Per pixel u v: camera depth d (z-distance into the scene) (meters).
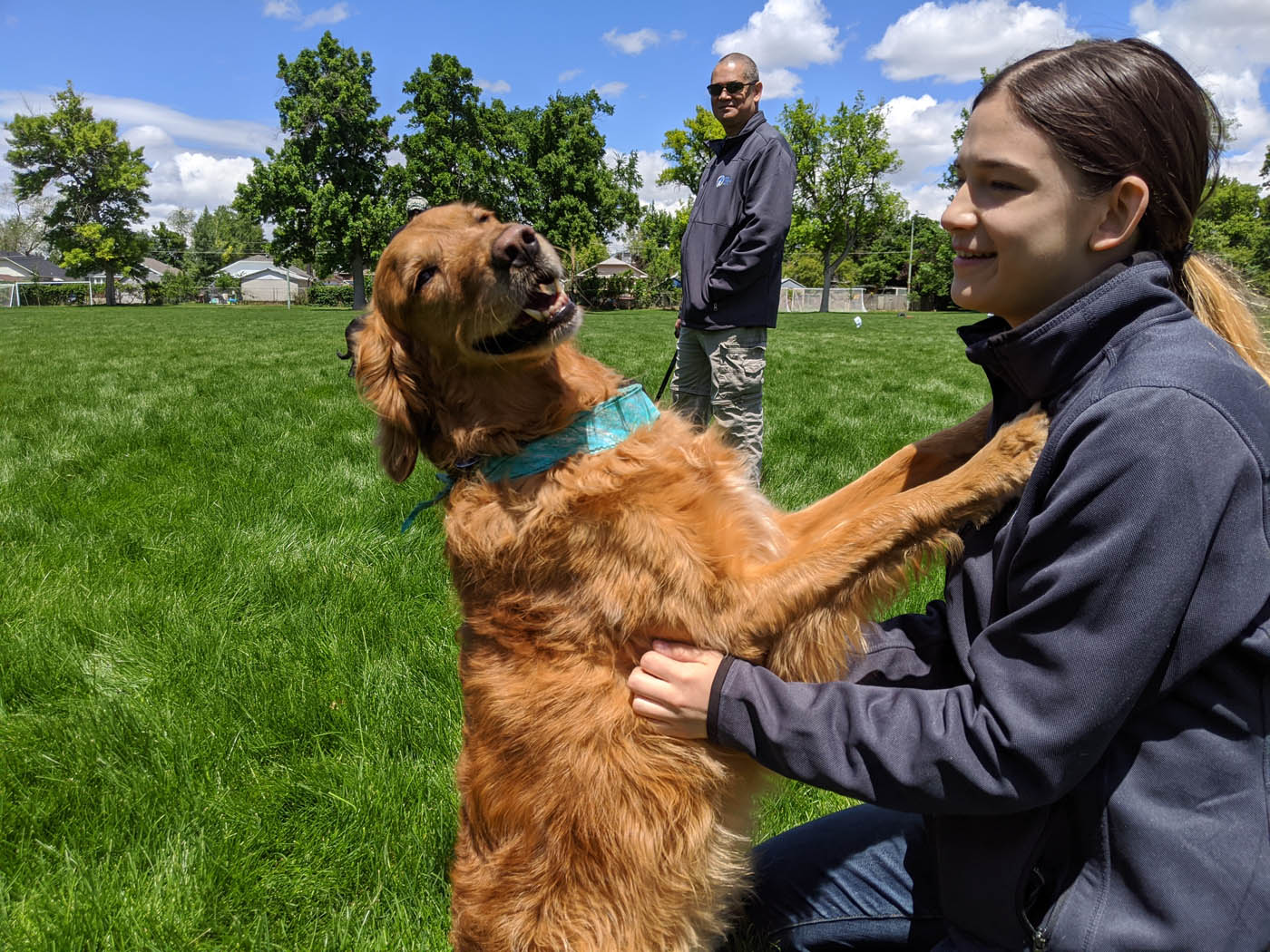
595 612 2.13
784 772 1.78
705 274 5.82
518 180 51.34
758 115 5.80
